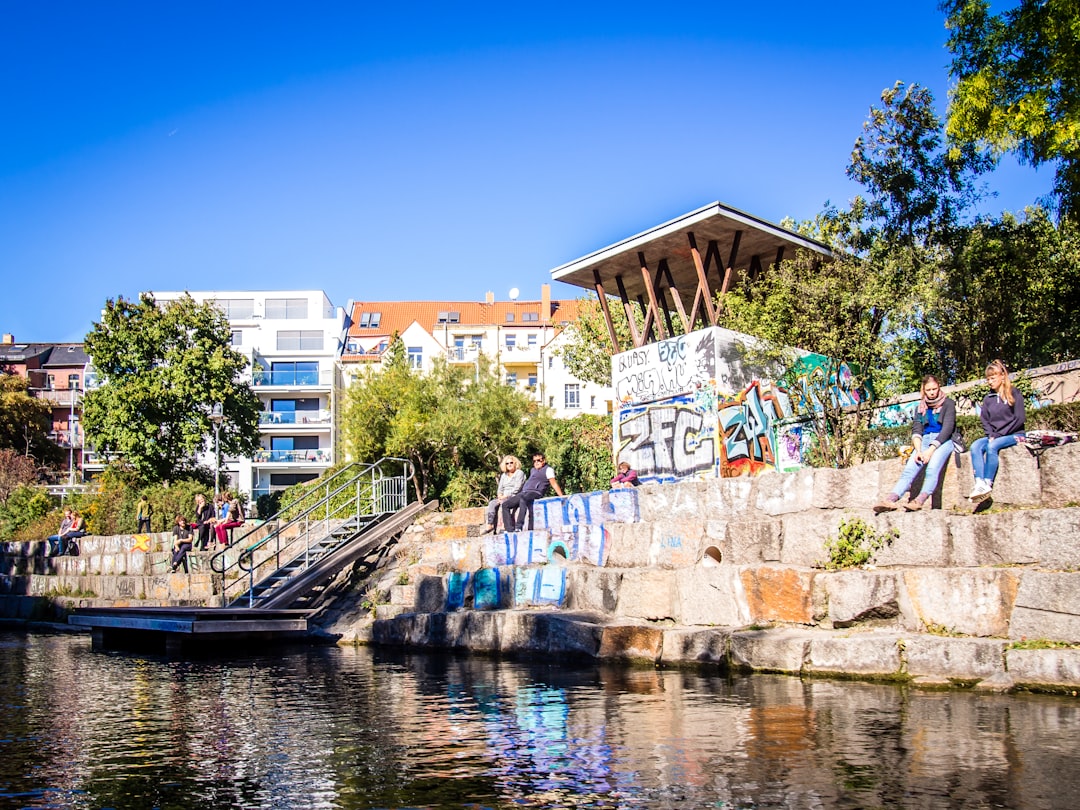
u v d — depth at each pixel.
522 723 9.05
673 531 14.82
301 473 75.25
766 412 19.58
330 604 21.27
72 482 69.06
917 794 6.11
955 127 18.88
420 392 26.45
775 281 19.00
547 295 85.75
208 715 10.34
